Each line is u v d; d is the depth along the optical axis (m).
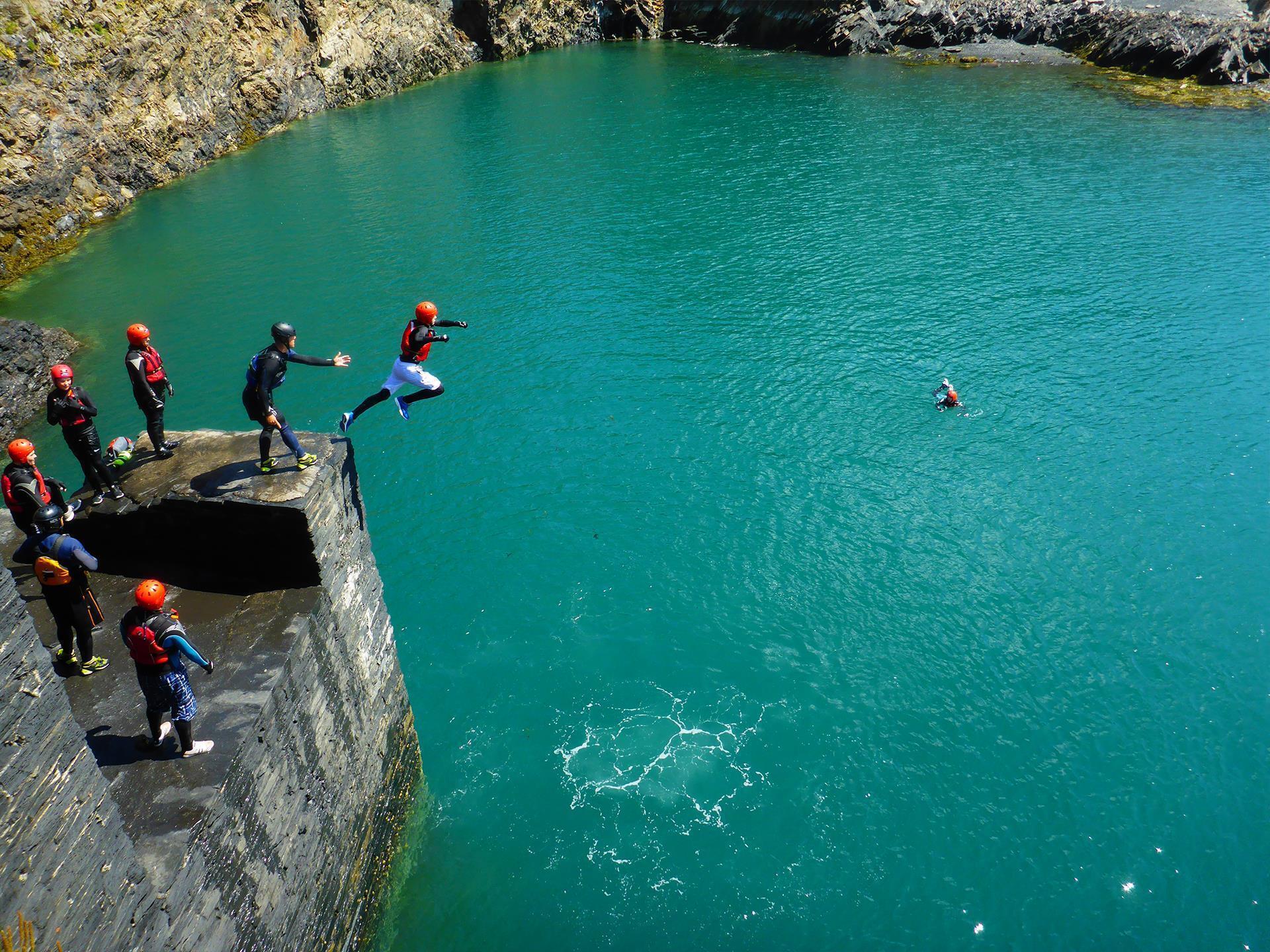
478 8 95.12
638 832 19.86
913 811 20.20
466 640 24.88
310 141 68.50
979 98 75.00
